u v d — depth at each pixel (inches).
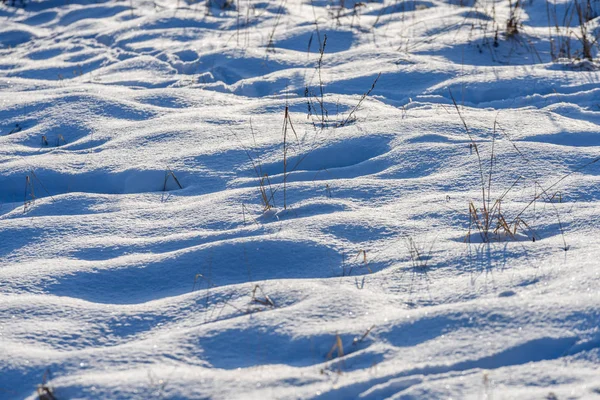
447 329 175.9
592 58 459.2
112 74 469.4
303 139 317.4
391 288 202.8
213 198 270.7
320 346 176.4
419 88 411.5
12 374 170.4
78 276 219.6
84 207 274.4
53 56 534.6
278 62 468.1
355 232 236.2
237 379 163.9
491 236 231.1
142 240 242.4
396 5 616.4
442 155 295.1
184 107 383.9
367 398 157.4
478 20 549.6
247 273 217.9
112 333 190.5
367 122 339.6
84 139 341.7
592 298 178.5
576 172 275.7
